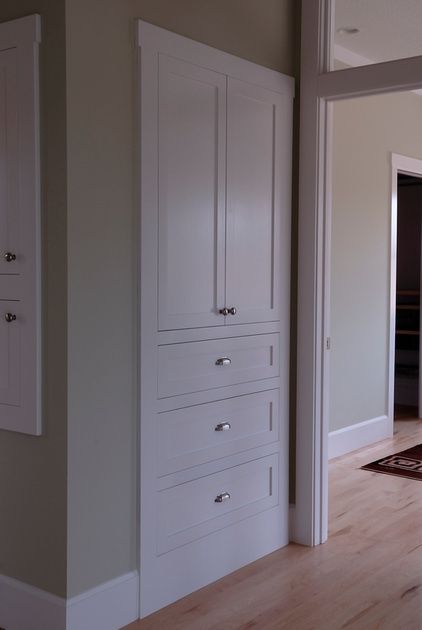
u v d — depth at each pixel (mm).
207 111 2830
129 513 2588
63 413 2354
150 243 2596
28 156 2379
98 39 2393
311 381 3311
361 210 5148
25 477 2480
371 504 3961
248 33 3053
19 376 2451
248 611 2695
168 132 2654
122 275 2520
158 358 2656
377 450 5180
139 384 2590
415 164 5734
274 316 3244
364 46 4566
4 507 2553
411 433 5762
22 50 2369
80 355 2379
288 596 2826
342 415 5066
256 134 3094
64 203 2314
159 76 2604
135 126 2539
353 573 3051
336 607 2734
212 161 2867
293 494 3426
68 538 2367
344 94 3184
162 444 2693
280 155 3234
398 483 4352
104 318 2459
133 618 2602
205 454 2898
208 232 2863
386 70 3039
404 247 7168
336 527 3613
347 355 5090
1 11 2457
